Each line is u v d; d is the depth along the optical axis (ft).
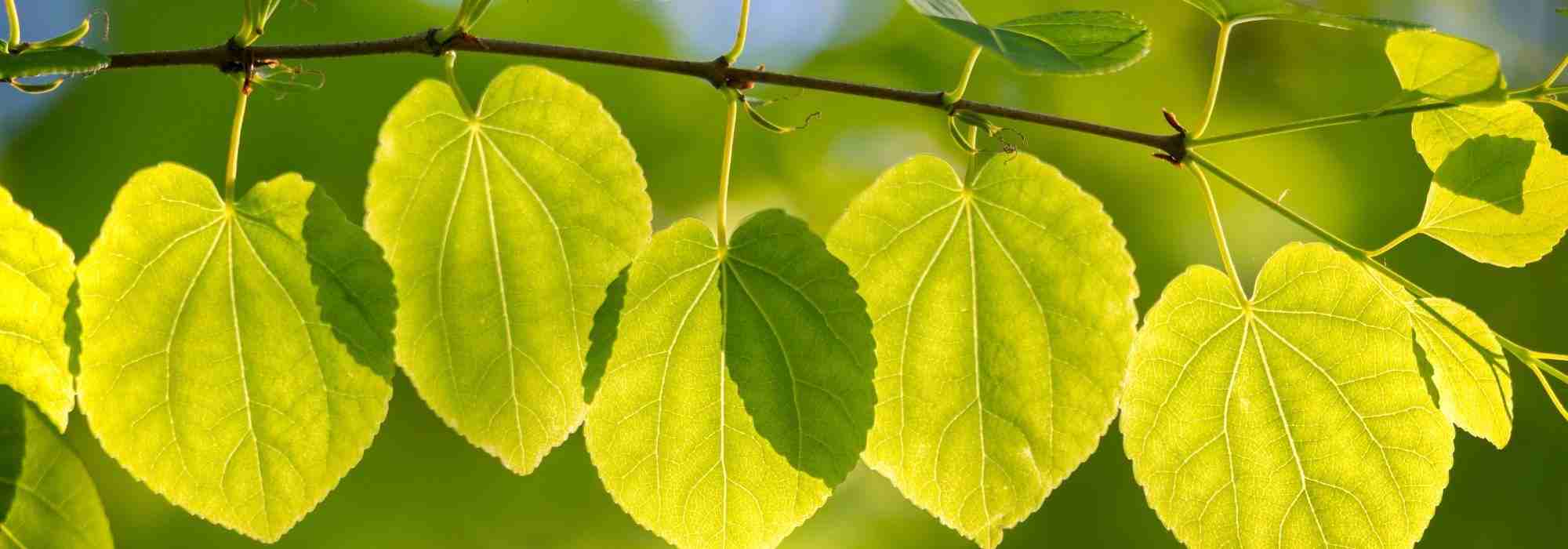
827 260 1.82
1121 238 1.84
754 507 1.82
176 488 1.78
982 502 1.85
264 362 1.79
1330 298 1.87
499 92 1.81
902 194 1.84
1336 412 1.88
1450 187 1.84
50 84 1.75
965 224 1.85
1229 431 1.88
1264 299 1.87
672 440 1.82
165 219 1.77
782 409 1.81
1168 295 1.87
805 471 1.81
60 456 1.75
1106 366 1.84
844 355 1.81
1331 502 1.88
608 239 1.82
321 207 1.79
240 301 1.79
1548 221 1.84
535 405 1.82
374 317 1.79
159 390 1.78
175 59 1.75
